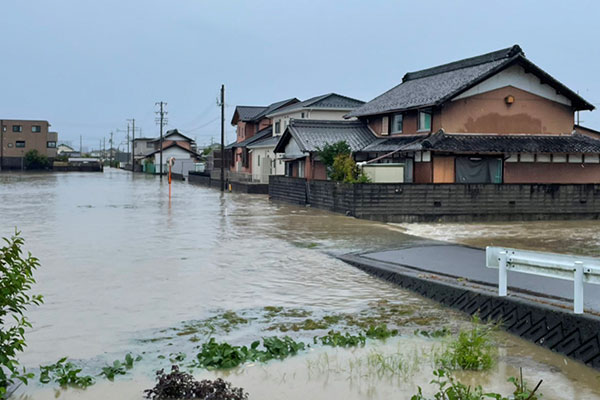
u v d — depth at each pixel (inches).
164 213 1032.8
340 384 249.4
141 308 373.1
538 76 1074.7
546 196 986.7
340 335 311.4
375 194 938.1
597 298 329.4
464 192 952.9
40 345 300.8
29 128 3786.9
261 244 641.0
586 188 1006.4
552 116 1096.8
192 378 245.0
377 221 937.5
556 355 283.0
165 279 458.3
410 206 939.3
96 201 1315.2
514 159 1058.7
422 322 343.6
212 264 521.7
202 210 1103.6
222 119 1819.6
